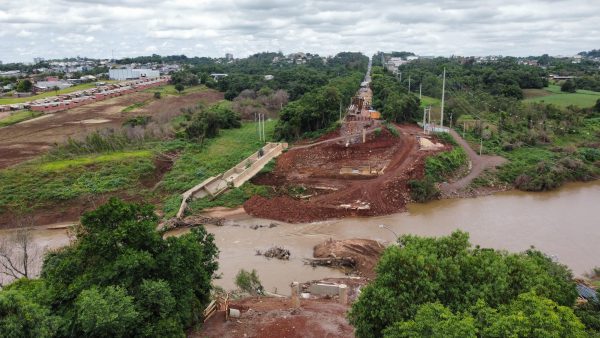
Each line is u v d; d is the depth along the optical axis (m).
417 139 76.81
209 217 54.25
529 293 19.16
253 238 48.78
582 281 34.72
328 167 67.50
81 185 60.47
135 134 84.12
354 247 44.16
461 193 62.75
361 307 22.36
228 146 82.44
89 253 23.17
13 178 60.81
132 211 24.58
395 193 59.34
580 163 70.00
